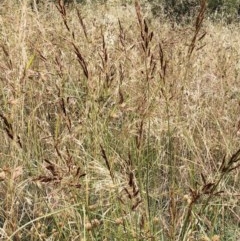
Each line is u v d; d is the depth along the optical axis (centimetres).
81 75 297
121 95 239
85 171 201
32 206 226
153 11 715
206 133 279
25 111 261
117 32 367
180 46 356
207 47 440
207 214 232
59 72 260
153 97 250
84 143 240
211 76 341
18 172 174
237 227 225
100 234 208
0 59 260
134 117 252
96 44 288
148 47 220
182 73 281
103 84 238
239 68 402
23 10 249
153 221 199
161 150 261
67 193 203
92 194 213
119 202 197
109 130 259
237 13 875
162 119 260
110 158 220
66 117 206
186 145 264
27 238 219
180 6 775
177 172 261
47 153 244
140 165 226
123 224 186
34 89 270
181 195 232
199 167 254
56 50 299
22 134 223
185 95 281
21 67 217
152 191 243
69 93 283
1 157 224
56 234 203
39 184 188
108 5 571
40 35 311
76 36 336
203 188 166
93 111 234
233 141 262
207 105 304
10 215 182
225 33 591
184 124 264
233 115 307
